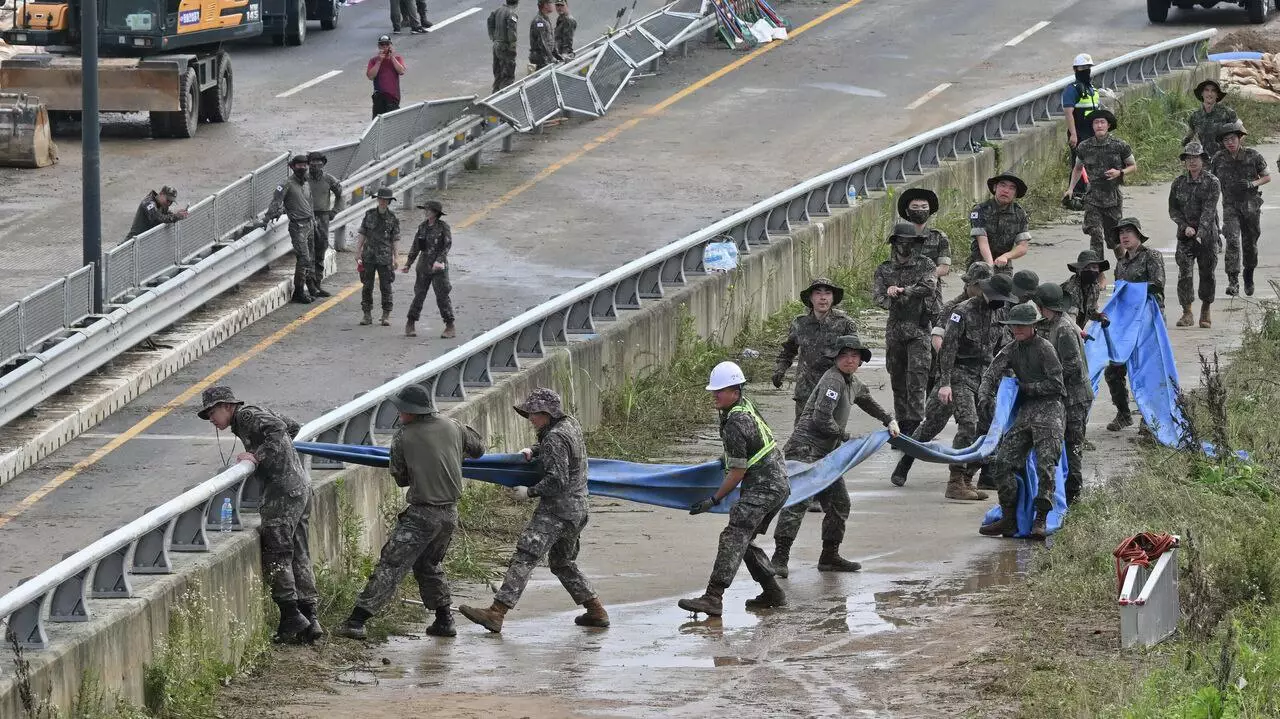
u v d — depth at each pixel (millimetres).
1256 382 62250
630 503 54938
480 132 110625
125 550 35594
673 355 69938
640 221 96812
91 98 70375
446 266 76062
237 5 117500
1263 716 31203
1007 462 47875
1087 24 148250
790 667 37219
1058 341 48562
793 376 70625
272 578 39750
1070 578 42344
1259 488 50219
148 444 62844
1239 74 133500
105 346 68000
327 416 46500
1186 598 39031
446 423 40812
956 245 92312
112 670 33812
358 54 139750
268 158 107375
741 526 41750
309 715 34469
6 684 30531
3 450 59406
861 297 82625
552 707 34531
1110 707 31891
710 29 144250
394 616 42625
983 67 133500
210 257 77938
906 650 38156
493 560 48344
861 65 135000
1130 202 101312
